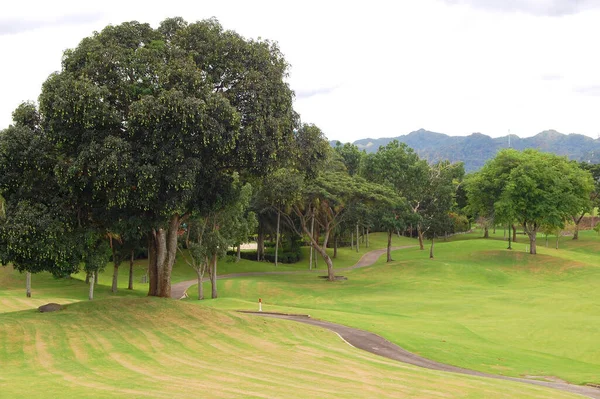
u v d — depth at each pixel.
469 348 25.16
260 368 18.56
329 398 14.40
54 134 24.00
